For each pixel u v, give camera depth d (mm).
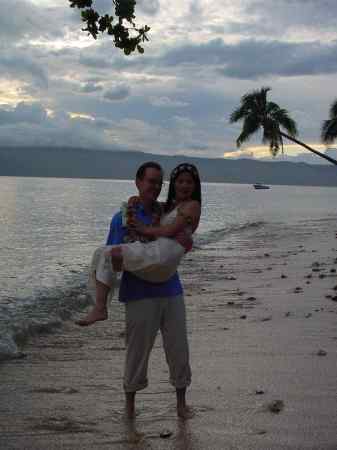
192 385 5062
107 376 5488
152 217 4250
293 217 43406
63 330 7773
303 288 10867
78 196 95875
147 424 4184
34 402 4707
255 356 6016
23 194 101062
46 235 29234
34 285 13336
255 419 4203
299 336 6918
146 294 4191
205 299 10094
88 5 4770
